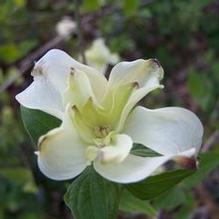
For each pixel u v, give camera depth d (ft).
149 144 0.46
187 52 1.97
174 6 1.73
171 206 0.66
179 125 0.45
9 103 1.63
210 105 1.20
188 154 0.42
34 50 1.63
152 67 0.47
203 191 1.06
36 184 1.34
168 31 1.80
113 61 1.16
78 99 0.47
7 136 1.33
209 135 1.15
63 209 1.41
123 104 0.47
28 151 1.38
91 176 0.47
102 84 0.48
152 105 1.56
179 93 1.79
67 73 0.48
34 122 0.50
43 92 0.48
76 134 0.45
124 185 0.47
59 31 1.37
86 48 1.26
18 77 1.40
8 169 1.17
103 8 1.33
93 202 0.47
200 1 1.46
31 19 1.43
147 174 0.42
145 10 1.39
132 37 1.74
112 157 0.43
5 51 1.27
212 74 1.45
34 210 1.40
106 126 0.47
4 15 1.35
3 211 1.38
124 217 1.14
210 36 1.96
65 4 1.53
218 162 0.61
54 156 0.44
